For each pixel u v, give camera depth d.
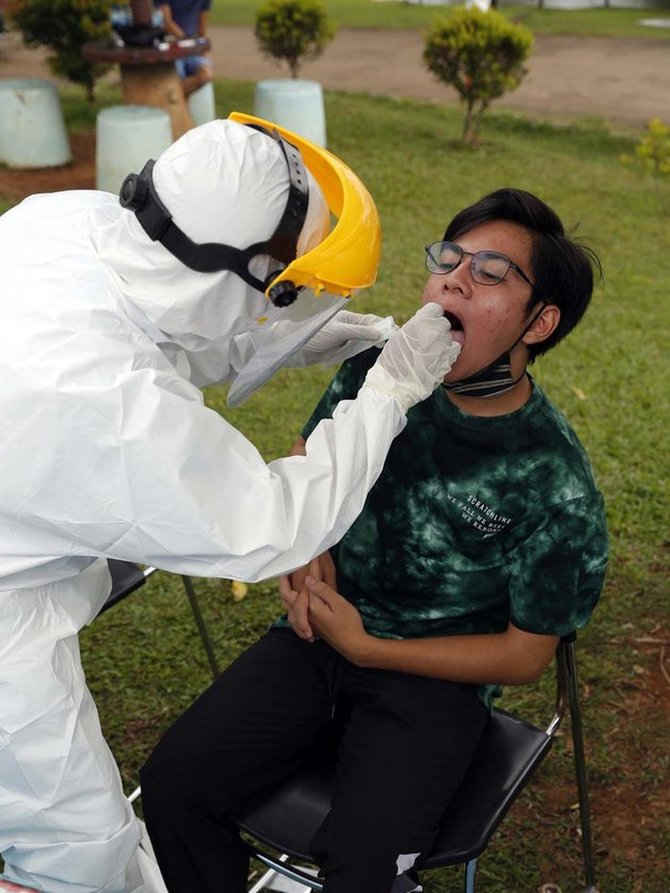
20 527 1.74
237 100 10.88
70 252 1.73
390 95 12.36
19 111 7.89
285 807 2.05
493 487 2.01
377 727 2.04
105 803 1.84
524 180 8.70
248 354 2.07
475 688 2.11
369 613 2.17
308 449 1.81
